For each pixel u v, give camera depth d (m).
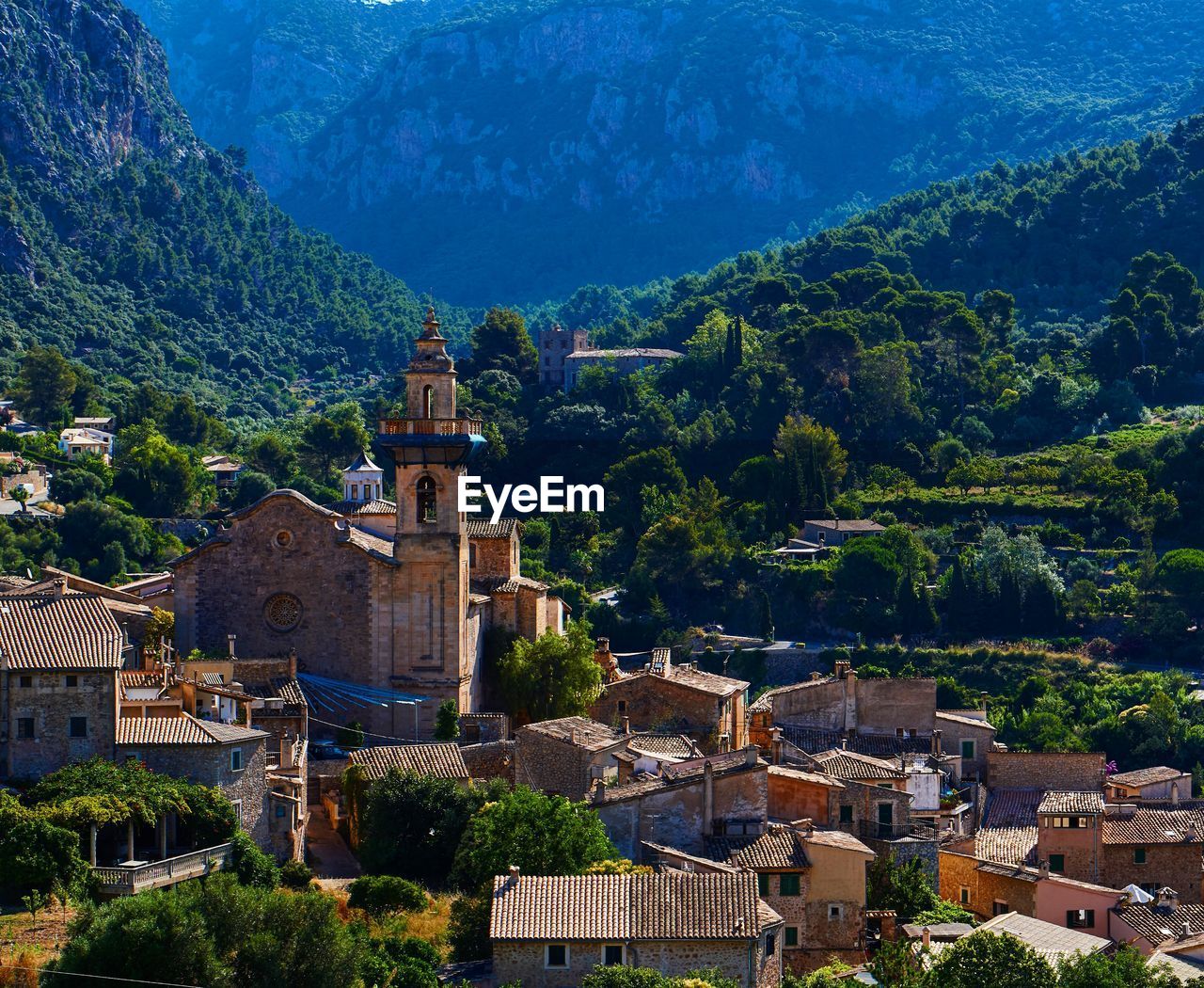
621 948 98.44
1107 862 130.75
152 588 186.38
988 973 99.19
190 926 92.44
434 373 158.00
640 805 121.31
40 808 104.81
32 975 91.56
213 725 118.94
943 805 143.62
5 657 112.50
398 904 112.75
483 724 151.62
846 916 112.75
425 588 156.00
